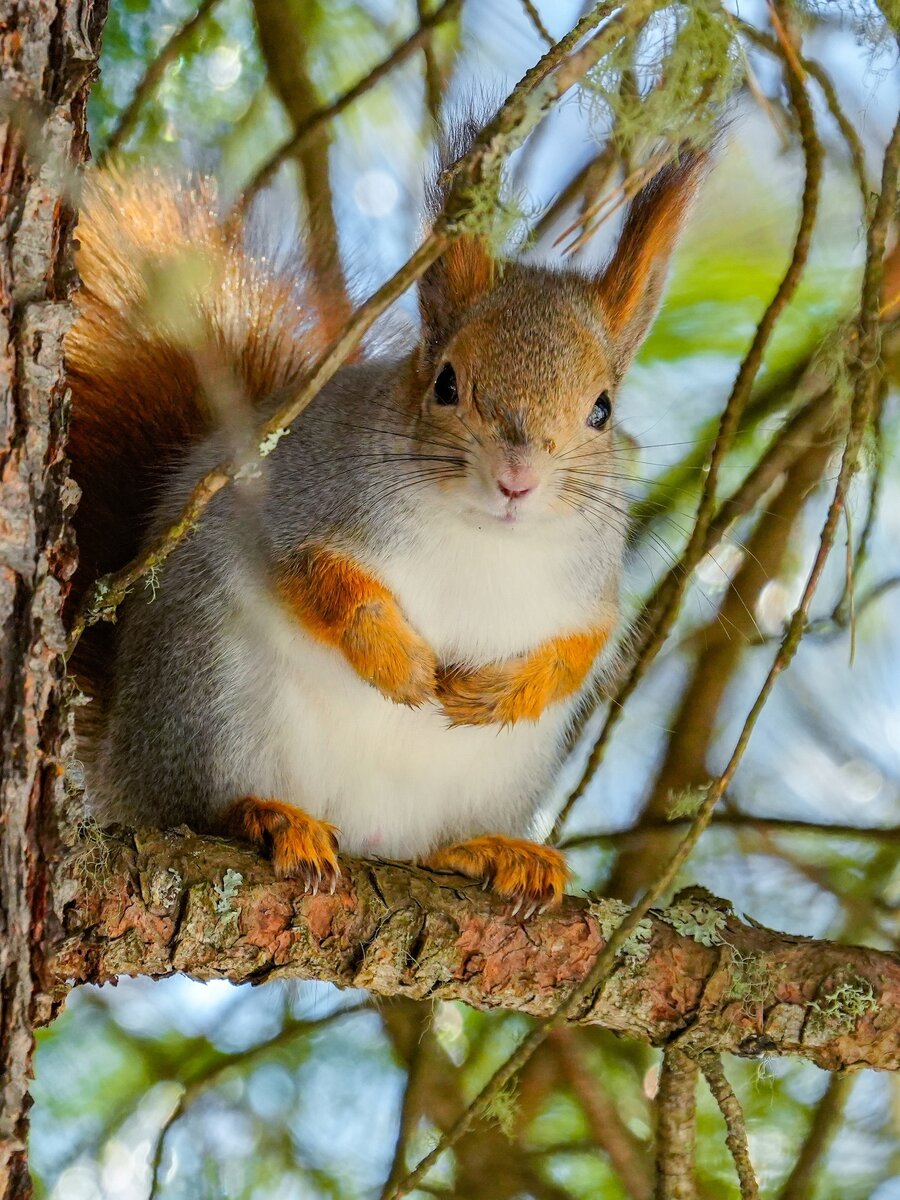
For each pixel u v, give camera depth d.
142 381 4.18
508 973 4.08
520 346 4.12
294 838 4.07
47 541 4.01
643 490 4.21
